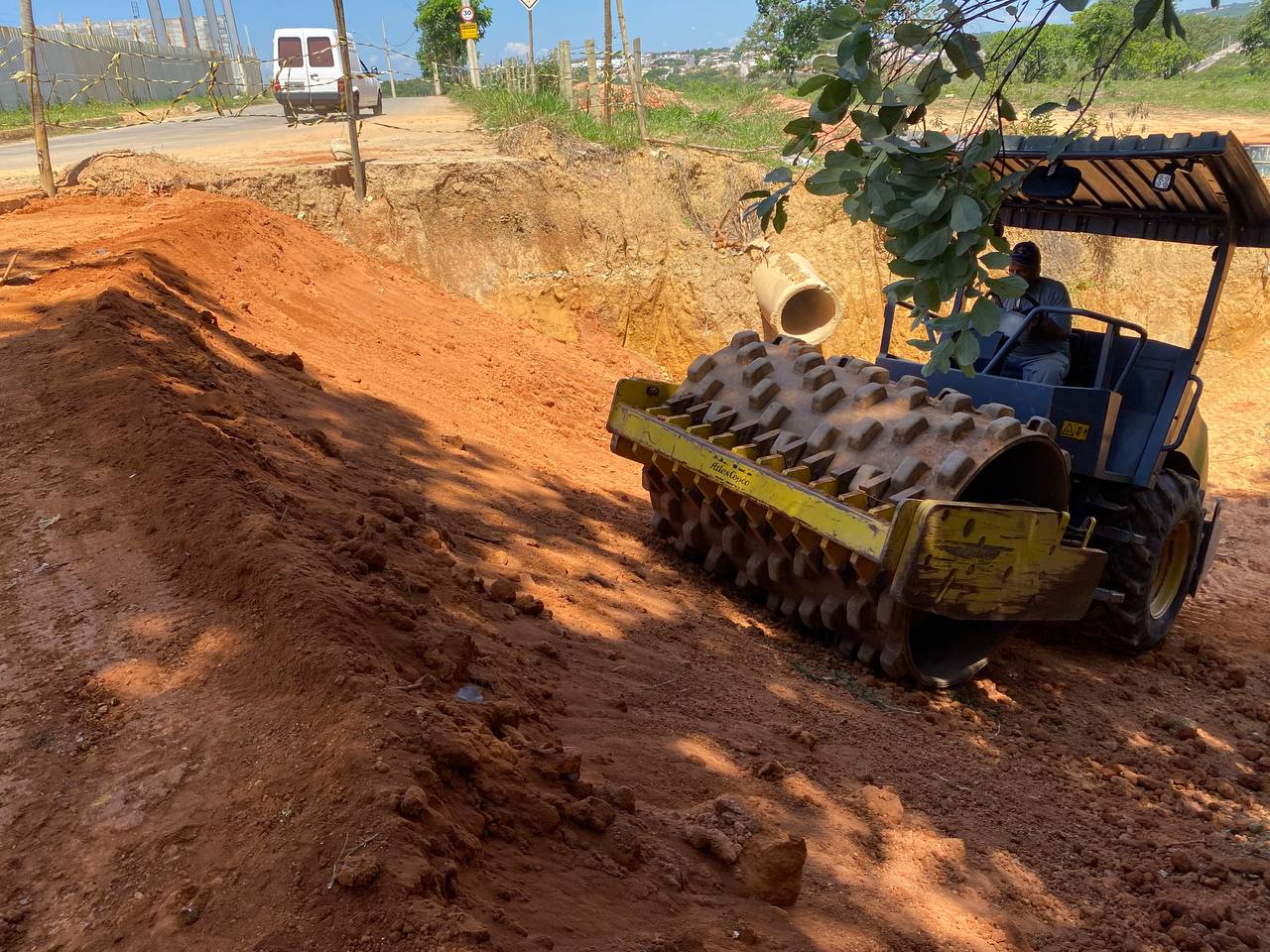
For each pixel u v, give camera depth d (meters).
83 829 2.54
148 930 2.21
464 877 2.42
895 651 5.24
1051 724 5.65
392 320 10.49
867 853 3.54
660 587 5.80
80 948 2.20
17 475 4.32
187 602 3.45
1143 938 3.61
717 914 2.75
